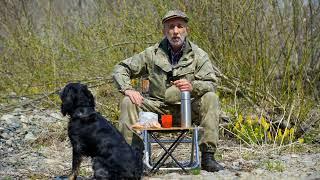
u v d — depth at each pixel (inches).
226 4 402.0
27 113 443.8
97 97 422.6
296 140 363.9
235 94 372.2
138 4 436.1
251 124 358.3
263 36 399.5
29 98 473.4
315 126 383.2
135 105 263.6
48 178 268.1
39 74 472.1
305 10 413.7
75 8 500.7
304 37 415.8
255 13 396.2
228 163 297.6
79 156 233.1
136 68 276.4
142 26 427.2
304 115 374.6
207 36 407.8
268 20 402.0
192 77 273.7
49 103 450.6
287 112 377.1
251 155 320.5
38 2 526.9
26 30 510.6
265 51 395.5
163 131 257.6
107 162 222.1
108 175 220.8
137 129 251.9
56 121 410.3
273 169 280.1
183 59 273.4
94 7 482.9
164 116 261.0
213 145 268.2
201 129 268.5
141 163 225.9
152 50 277.4
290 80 409.1
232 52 402.6
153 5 429.1
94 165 224.2
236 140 359.9
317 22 422.6
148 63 276.7
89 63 450.0
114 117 402.3
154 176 260.4
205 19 409.7
